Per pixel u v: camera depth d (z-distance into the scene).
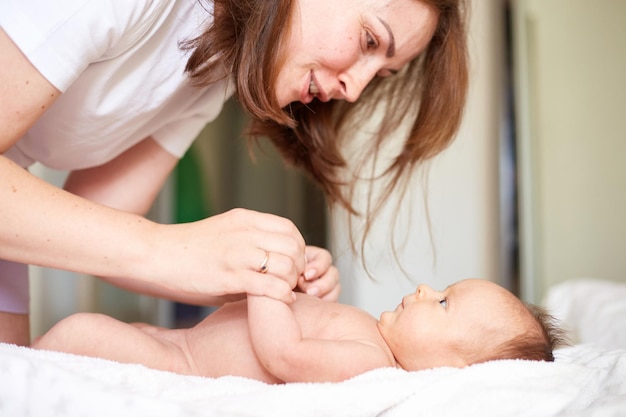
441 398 0.87
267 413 0.81
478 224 2.93
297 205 3.12
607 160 2.77
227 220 0.95
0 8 0.85
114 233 0.88
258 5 1.01
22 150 1.16
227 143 3.09
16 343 1.15
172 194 2.78
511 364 0.93
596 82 2.79
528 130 2.86
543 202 2.86
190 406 0.75
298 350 0.93
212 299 1.31
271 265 0.92
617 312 2.07
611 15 2.77
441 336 1.05
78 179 1.33
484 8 2.91
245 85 1.04
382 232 2.87
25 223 0.84
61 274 2.28
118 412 0.73
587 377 0.93
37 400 0.76
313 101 1.40
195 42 1.02
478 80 2.92
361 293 2.90
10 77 0.85
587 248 2.81
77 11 0.86
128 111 1.09
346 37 1.08
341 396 0.84
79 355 0.94
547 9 2.86
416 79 1.43
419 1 1.13
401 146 1.52
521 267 2.84
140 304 2.65
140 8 0.92
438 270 2.91
